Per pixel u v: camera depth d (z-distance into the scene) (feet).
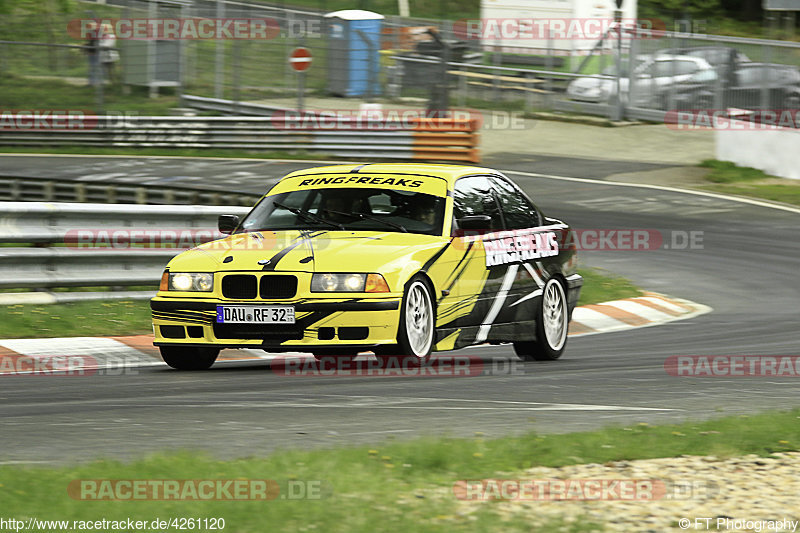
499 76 261.85
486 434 49.42
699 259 139.85
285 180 78.23
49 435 48.21
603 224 161.07
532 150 226.38
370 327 66.18
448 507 35.32
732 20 370.12
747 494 39.11
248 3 329.11
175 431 49.24
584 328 102.68
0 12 235.40
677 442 46.55
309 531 31.89
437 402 58.39
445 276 70.85
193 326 69.05
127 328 85.40
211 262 69.87
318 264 67.62
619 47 251.80
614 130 244.01
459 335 72.28
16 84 274.77
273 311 67.15
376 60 261.24
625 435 47.44
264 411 54.80
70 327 83.35
